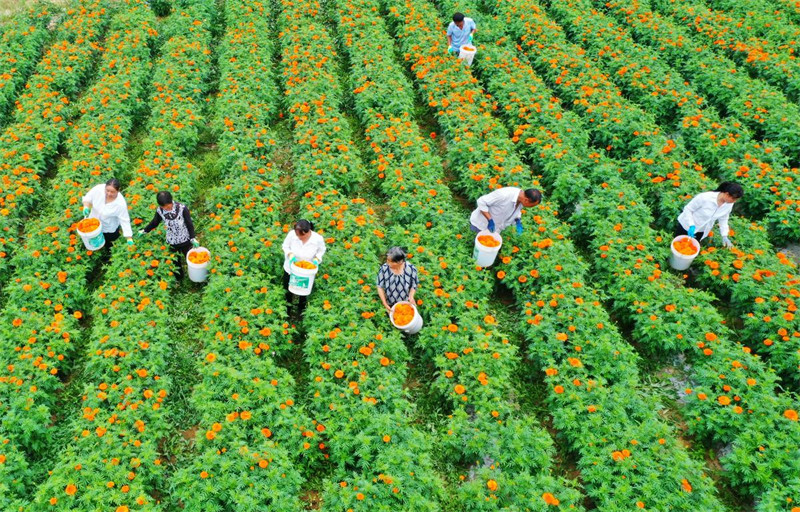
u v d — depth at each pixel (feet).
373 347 21.24
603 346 21.12
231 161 31.73
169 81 37.40
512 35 47.19
